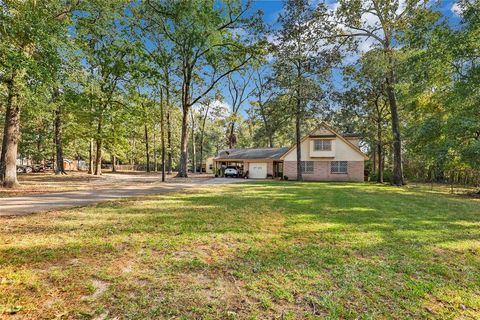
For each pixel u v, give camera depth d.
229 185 18.69
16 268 3.48
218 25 21.73
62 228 5.56
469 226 6.53
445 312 2.76
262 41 22.83
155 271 3.54
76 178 21.92
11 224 5.79
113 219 6.55
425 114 21.38
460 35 14.65
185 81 24.89
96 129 22.97
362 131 27.98
